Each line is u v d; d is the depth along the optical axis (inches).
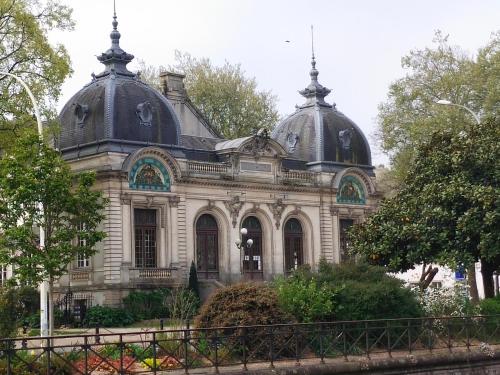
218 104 3469.5
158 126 2452.0
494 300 1568.7
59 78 2039.9
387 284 1357.0
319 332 1124.5
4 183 1406.3
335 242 2869.1
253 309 1216.2
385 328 1187.3
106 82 2422.5
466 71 2696.9
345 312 1316.4
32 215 1412.4
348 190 2928.2
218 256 2583.7
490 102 2554.1
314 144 2913.4
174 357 1015.6
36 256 1382.9
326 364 1087.6
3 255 1391.5
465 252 1581.0
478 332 1346.0
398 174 2751.0
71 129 2439.7
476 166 1622.8
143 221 2401.6
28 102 2001.7
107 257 2298.2
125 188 2342.5
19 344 1326.3
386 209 1738.4
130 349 1042.1
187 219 2491.4
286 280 1414.9
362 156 3006.9
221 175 2586.1
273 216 2721.5
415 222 1646.2
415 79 2760.8
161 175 2428.6
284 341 1181.1
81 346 947.3
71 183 1465.3
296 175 2802.7
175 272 2413.9
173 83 2881.4
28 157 1429.6
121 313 2215.8
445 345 1302.9
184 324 1598.2
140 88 2465.6
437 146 1737.2
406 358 1162.0
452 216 1588.3
